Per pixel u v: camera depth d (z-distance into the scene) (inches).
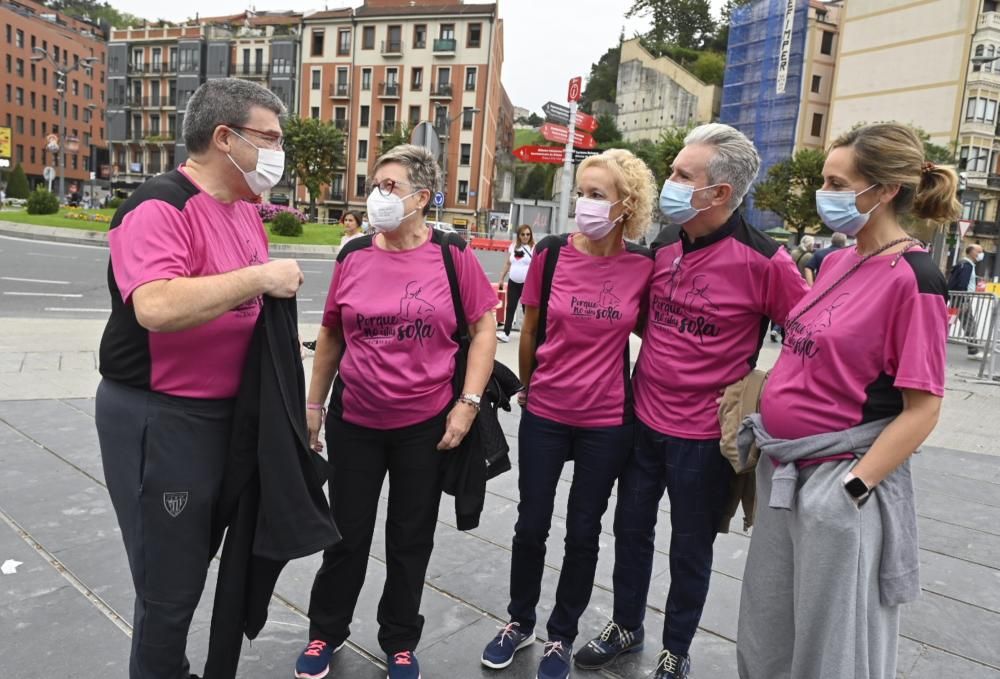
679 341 94.0
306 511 78.7
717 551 146.3
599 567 137.5
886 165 71.8
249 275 71.4
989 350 374.0
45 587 115.9
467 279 97.1
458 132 2150.6
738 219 92.1
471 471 97.3
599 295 97.6
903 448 69.0
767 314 92.9
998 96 1780.3
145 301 66.3
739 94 2206.0
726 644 112.7
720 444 90.9
